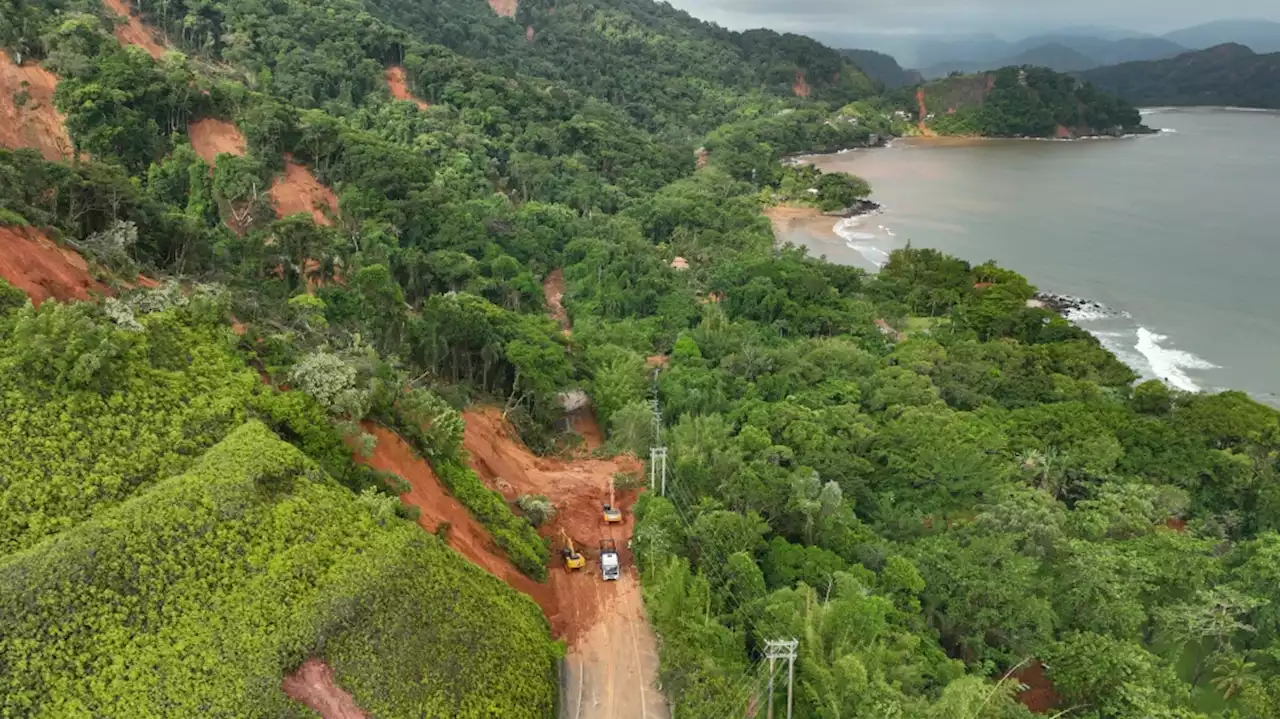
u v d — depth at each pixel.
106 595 29.00
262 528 33.16
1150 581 51.69
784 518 53.22
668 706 37.75
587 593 46.00
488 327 75.06
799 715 37.22
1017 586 47.16
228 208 96.81
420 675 31.36
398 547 35.06
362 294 72.94
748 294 110.56
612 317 107.69
